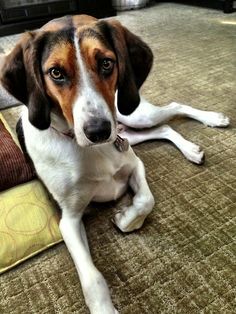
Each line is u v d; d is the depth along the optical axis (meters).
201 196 1.27
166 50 2.71
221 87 2.04
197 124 1.70
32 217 1.17
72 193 1.06
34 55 0.91
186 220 1.17
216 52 2.58
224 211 1.20
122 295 0.96
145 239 1.12
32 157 1.13
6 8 3.65
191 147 1.45
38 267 1.07
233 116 1.73
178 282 0.98
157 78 2.22
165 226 1.16
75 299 0.97
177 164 1.44
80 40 0.87
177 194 1.29
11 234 1.12
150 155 1.51
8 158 1.31
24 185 1.32
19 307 0.96
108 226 1.19
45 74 0.91
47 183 1.08
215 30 3.12
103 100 0.89
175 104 1.68
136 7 4.26
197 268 1.01
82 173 1.04
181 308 0.92
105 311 0.86
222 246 1.07
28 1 3.75
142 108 1.52
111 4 4.10
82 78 0.87
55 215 1.18
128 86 1.01
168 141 1.59
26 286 1.02
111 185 1.17
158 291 0.96
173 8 4.14
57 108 0.98
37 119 0.97
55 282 1.02
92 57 0.87
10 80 0.98
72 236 1.02
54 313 0.94
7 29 3.71
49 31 0.91
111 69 0.93
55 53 0.87
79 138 0.90
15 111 1.97
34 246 1.10
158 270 1.02
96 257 1.08
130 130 1.62
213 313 0.90
